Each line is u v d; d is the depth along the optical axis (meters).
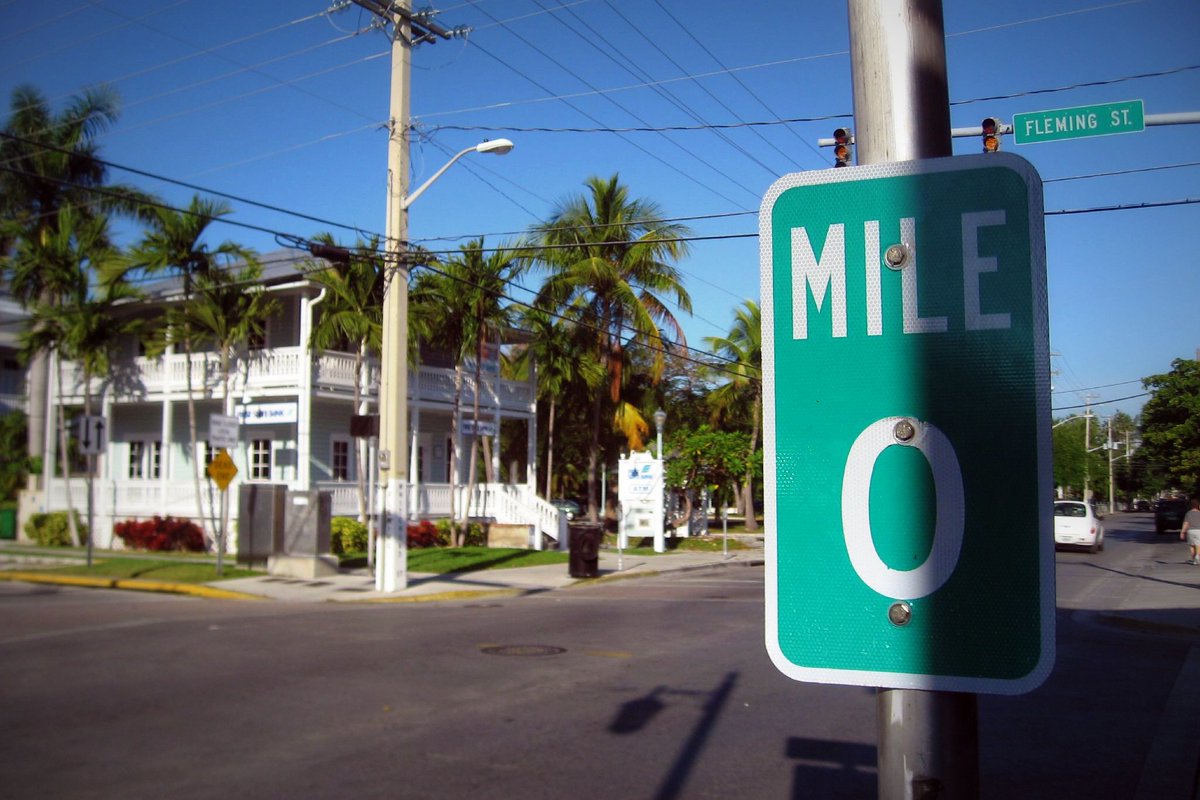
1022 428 1.84
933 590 1.87
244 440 28.59
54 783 6.30
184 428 29.59
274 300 26.23
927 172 1.94
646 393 39.75
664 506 32.28
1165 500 45.03
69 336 25.80
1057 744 7.51
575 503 47.06
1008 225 1.89
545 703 8.69
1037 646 1.80
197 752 7.04
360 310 25.06
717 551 31.02
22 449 33.53
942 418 1.89
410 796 6.09
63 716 8.09
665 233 32.69
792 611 1.96
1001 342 1.87
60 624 13.63
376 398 27.27
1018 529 1.83
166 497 27.66
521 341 33.59
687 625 13.84
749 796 6.15
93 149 29.22
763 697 8.97
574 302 33.03
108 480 28.89
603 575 22.17
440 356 31.25
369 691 9.13
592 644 12.01
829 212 2.00
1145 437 44.62
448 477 32.84
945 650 1.85
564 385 35.69
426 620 14.38
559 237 32.66
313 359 25.73
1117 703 9.00
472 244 27.19
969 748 1.87
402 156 18.41
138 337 28.73
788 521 1.98
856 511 1.93
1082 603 17.16
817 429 1.97
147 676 9.78
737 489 42.59
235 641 12.06
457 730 7.71
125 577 20.03
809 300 2.00
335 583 19.52
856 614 1.92
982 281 1.89
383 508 18.52
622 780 6.46
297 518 20.72
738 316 41.56
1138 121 10.84
